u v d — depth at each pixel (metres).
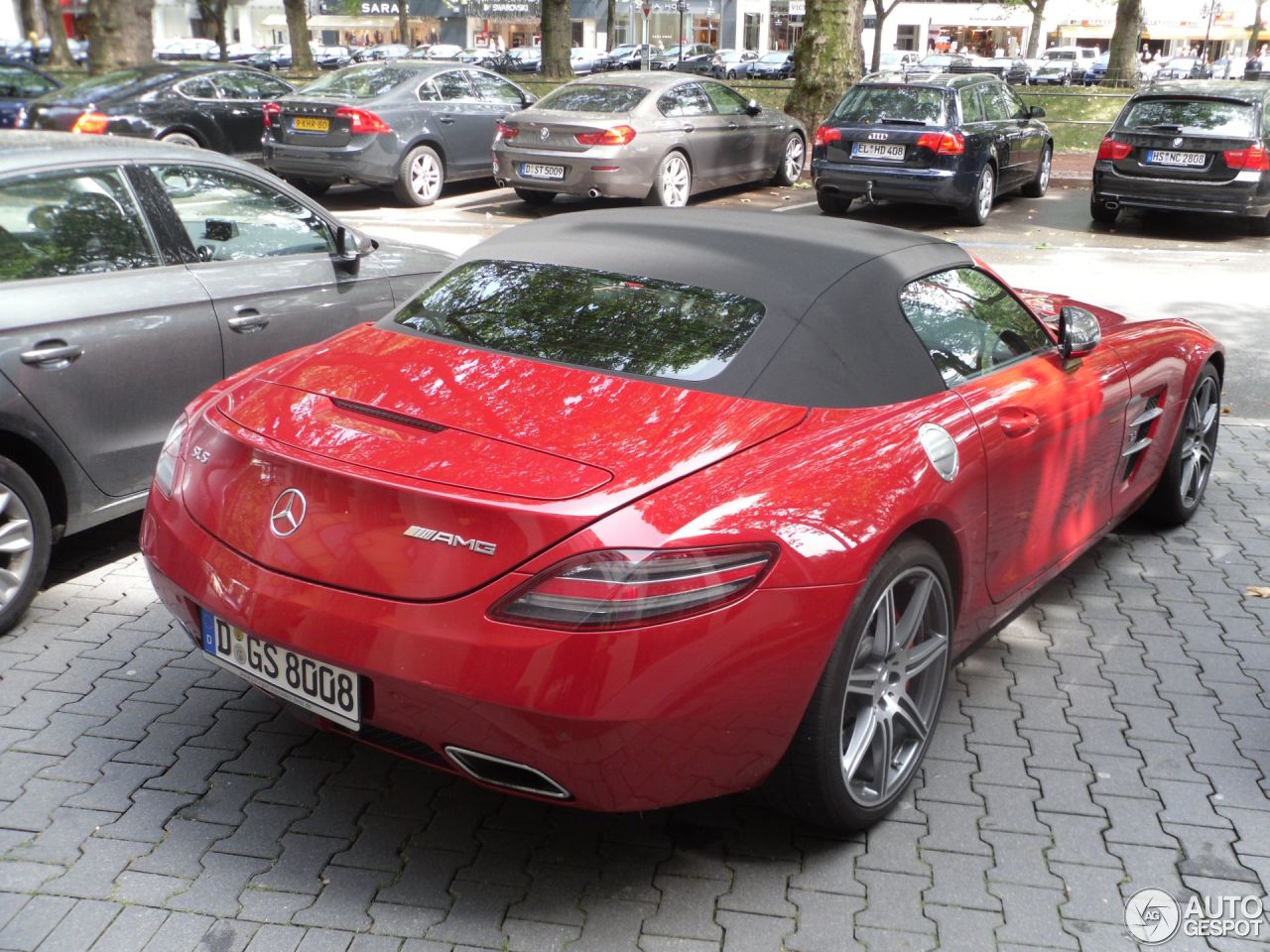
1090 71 54.06
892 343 3.25
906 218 14.35
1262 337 8.73
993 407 3.42
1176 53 77.12
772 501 2.66
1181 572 4.88
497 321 3.28
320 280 5.09
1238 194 12.77
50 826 2.97
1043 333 4.03
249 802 3.12
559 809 3.15
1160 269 11.24
